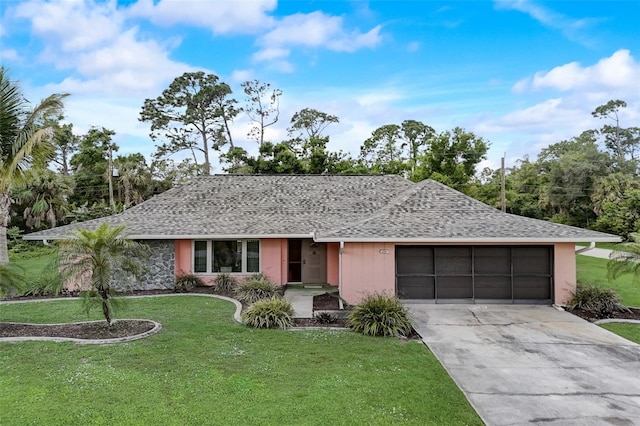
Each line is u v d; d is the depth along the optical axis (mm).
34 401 6816
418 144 56688
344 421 6262
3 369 8195
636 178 44156
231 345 9836
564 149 60125
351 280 14609
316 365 8625
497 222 15297
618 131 61812
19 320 12008
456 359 9180
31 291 15648
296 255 19094
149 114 50688
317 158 36750
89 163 44281
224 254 17859
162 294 16125
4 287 11430
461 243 14555
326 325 11781
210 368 8352
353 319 11383
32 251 30703
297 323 11961
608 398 7223
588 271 22766
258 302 12367
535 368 8672
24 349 9359
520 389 7590
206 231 16781
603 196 41812
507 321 12438
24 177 15094
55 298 15172
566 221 44750
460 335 11008
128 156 45625
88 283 11695
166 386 7453
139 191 42469
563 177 44719
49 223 32375
